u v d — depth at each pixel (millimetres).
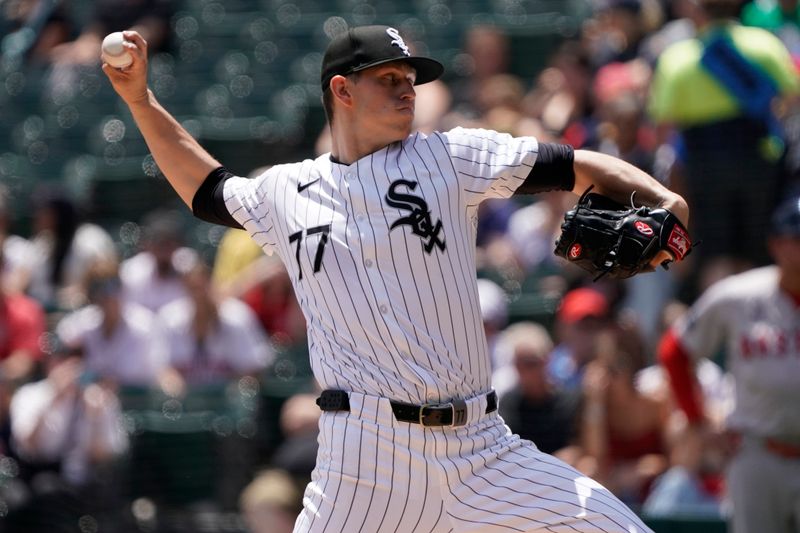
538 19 40375
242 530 24828
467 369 13055
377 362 12914
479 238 31906
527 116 35656
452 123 34031
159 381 28109
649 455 23781
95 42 42938
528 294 29562
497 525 12875
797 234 20000
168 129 14164
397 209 12922
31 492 25094
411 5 42688
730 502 20969
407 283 12875
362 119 13188
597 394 23812
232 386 27828
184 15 44188
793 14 34375
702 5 29422
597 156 13375
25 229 35594
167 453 26641
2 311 29312
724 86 28906
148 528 25359
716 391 24656
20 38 44844
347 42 13188
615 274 13336
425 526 12906
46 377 28703
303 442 22609
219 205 13961
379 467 12859
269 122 37688
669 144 29516
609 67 34875
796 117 29688
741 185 28859
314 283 13141
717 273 28234
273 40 42281
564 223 13281
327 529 12961
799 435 20297
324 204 13172
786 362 20281
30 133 40125
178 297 29188
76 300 31000
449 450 12859
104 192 36156
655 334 27797
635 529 12727
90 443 25859
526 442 13406
